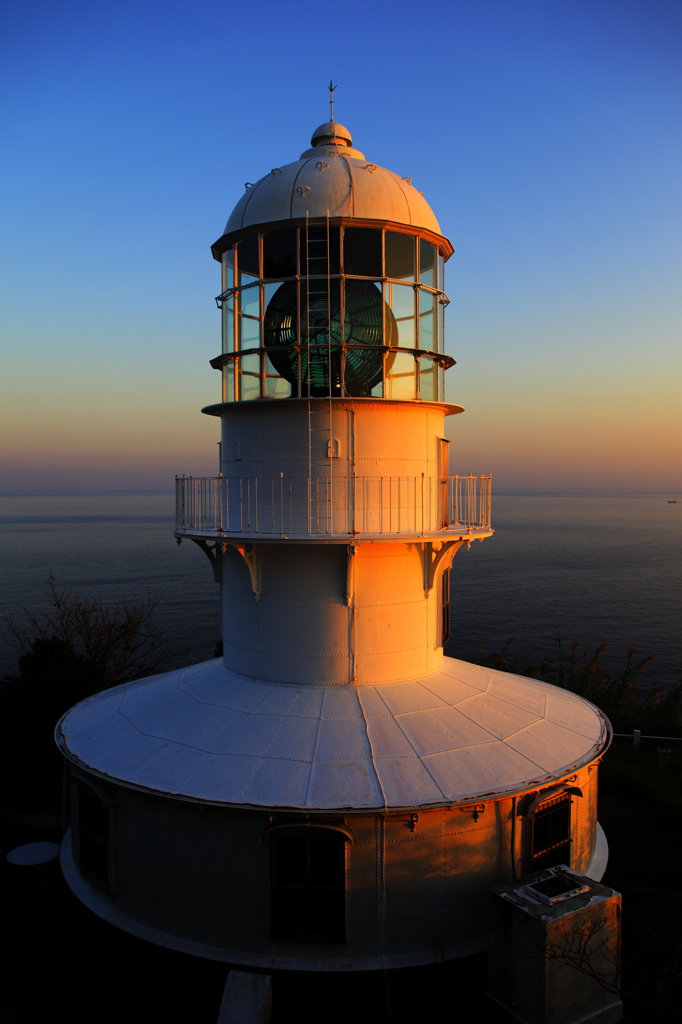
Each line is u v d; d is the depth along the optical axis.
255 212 12.00
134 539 169.50
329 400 11.62
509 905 9.18
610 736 12.49
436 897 9.95
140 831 10.59
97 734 12.09
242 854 9.80
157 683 14.14
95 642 34.69
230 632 13.31
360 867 9.66
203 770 10.20
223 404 12.14
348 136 13.66
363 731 10.88
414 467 12.33
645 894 12.91
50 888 13.21
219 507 12.21
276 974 9.52
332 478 11.84
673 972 10.10
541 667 28.17
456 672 13.65
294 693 11.94
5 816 16.31
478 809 10.04
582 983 9.00
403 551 12.45
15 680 19.44
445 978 9.76
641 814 16.70
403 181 12.78
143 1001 10.27
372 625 12.22
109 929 10.76
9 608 73.31
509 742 11.17
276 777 9.87
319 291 11.70
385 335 11.91
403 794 9.60
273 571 12.30
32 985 10.60
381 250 11.85
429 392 12.80
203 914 10.07
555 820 11.11
